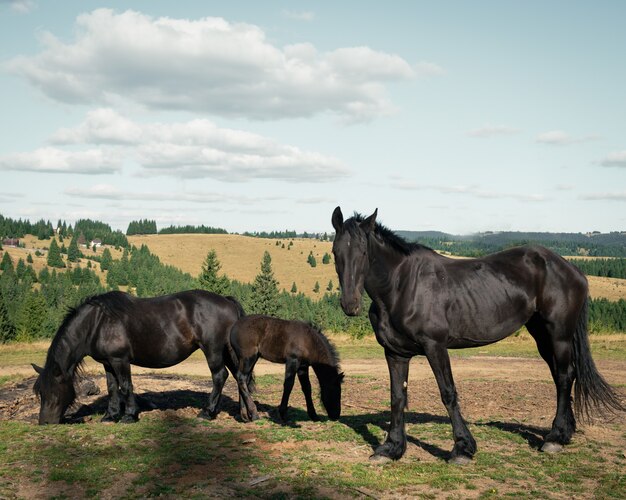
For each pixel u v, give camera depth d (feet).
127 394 28.81
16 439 24.36
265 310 190.60
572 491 18.28
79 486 18.86
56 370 28.53
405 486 18.74
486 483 18.99
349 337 110.01
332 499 17.49
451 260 22.50
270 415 30.94
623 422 27.91
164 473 19.99
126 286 539.70
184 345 29.78
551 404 34.14
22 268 489.26
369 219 20.70
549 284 22.70
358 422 28.89
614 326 251.60
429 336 21.04
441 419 29.81
